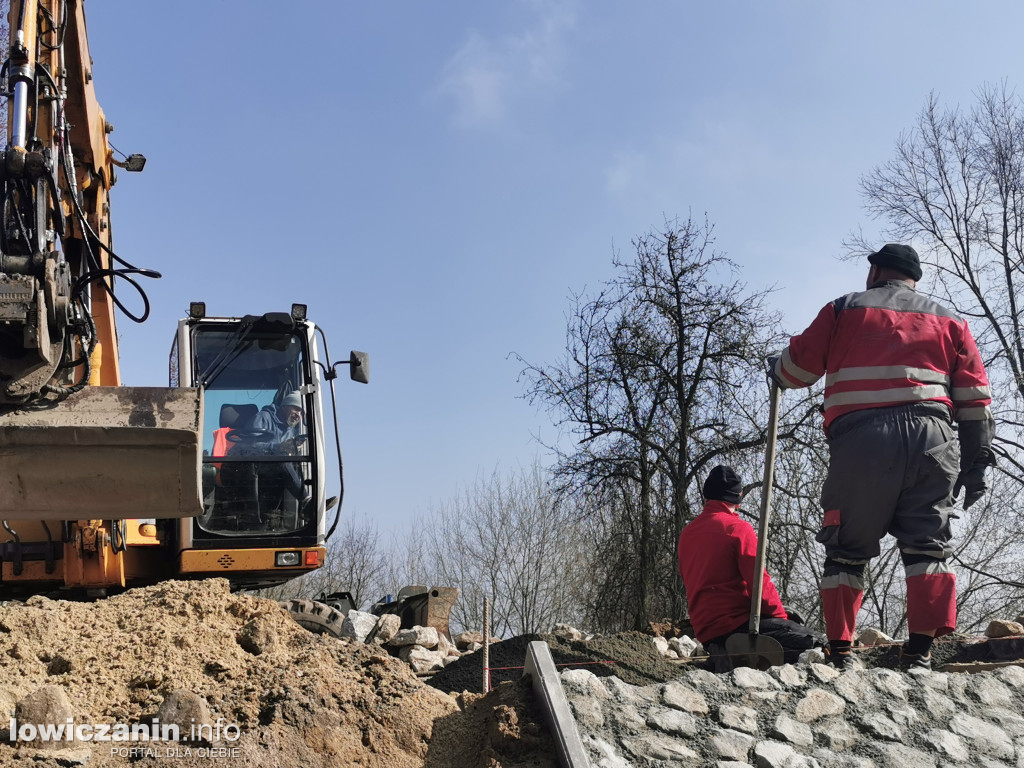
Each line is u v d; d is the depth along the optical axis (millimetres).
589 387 19156
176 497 5500
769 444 5246
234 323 9148
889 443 4699
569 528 25672
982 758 3904
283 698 3730
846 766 3779
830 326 5008
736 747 3834
